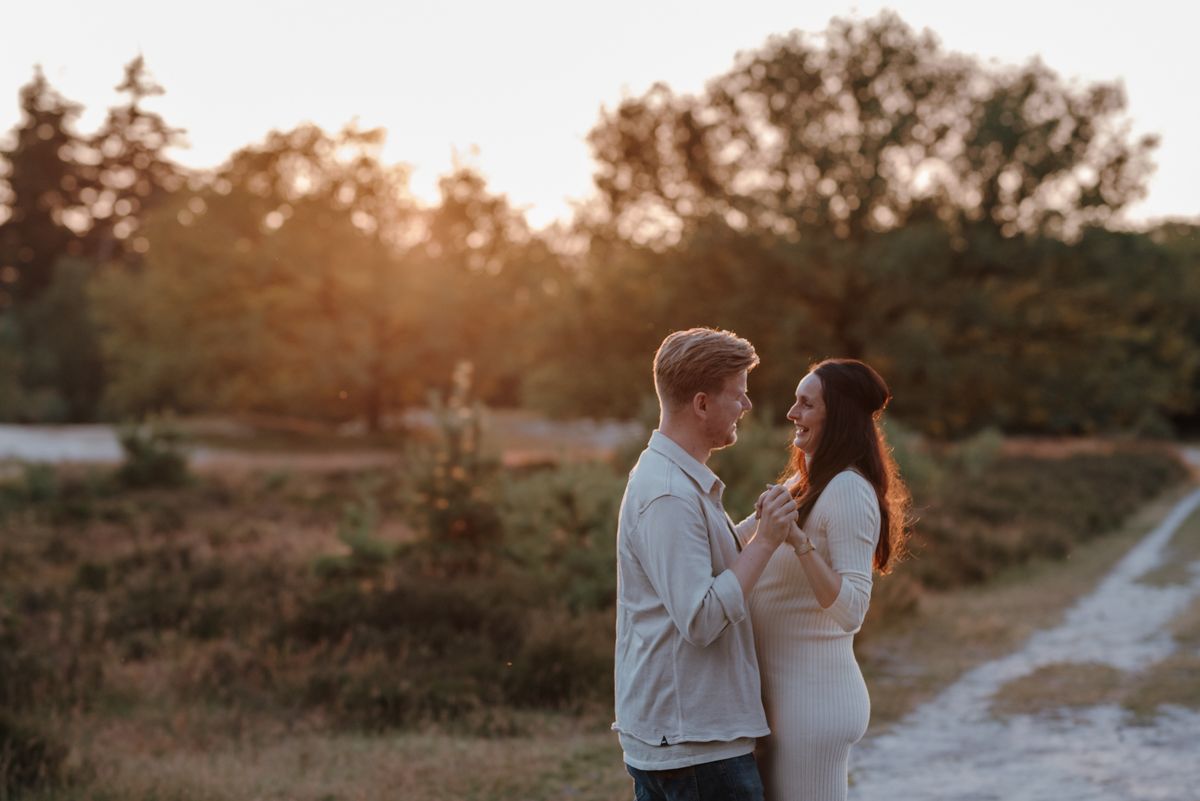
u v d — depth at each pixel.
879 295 34.12
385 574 11.62
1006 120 36.41
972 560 15.27
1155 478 32.31
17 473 28.22
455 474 12.86
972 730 7.05
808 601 2.93
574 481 11.16
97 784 5.70
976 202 37.94
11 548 15.28
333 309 51.75
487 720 7.45
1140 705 7.47
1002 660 9.44
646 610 2.82
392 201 52.34
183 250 51.94
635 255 38.56
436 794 5.73
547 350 38.22
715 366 2.82
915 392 34.22
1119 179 37.31
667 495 2.75
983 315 34.12
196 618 10.20
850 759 6.45
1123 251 38.72
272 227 52.75
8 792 5.53
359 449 46.34
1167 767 6.04
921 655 9.73
